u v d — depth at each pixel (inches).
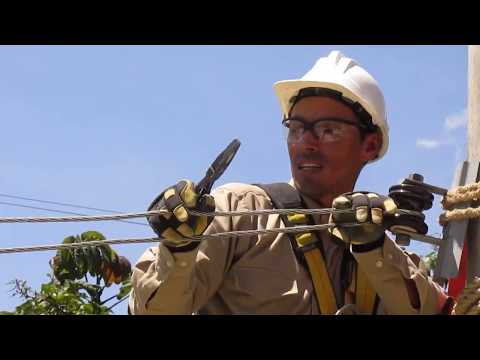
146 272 82.4
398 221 87.3
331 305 87.9
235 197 88.8
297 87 93.9
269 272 87.0
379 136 95.7
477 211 93.5
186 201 76.8
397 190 89.9
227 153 78.7
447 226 95.0
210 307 87.6
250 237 87.9
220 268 85.9
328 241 90.4
